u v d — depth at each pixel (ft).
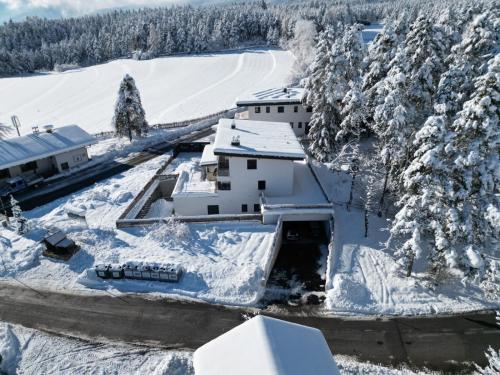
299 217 101.86
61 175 144.36
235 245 93.91
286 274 88.84
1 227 105.09
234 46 520.83
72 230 101.50
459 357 63.87
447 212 72.79
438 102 92.79
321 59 130.62
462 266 75.00
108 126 236.63
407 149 94.89
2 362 63.41
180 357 63.21
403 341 67.36
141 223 102.06
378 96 108.37
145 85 353.51
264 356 40.22
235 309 75.82
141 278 82.99
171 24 524.11
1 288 81.30
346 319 73.05
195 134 193.06
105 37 557.74
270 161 106.52
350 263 88.94
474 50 99.09
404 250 78.95
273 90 186.29
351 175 128.88
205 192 112.27
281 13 573.74
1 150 134.82
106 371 61.52
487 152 69.10
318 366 41.88
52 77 426.92
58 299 78.02
